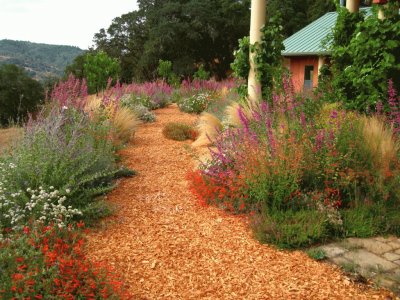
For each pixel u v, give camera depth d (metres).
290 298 3.31
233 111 8.07
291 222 4.51
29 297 2.83
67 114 6.77
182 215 4.96
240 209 4.93
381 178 4.82
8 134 7.45
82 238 4.15
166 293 3.37
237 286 3.49
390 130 5.35
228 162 5.48
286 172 4.68
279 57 7.89
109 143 6.75
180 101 15.41
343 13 7.51
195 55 43.53
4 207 4.31
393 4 6.31
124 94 14.33
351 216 4.60
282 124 5.27
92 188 5.28
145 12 45.97
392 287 3.43
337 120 5.38
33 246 3.43
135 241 4.26
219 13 43.09
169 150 8.16
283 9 36.69
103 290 3.03
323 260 3.91
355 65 6.71
